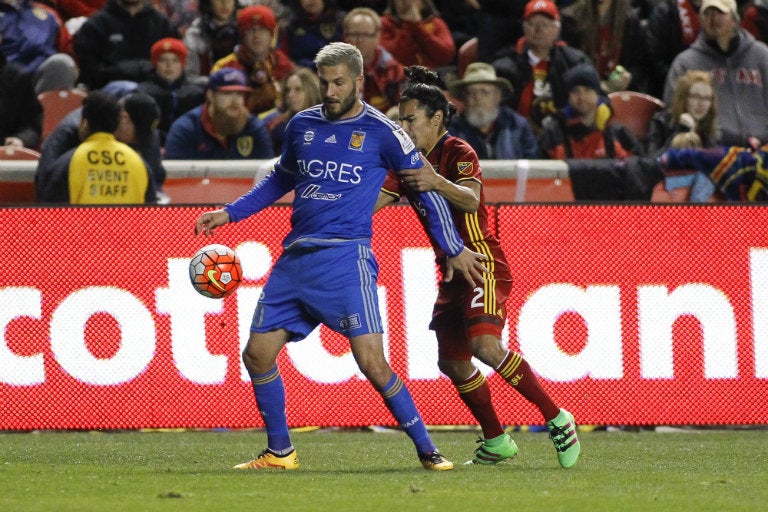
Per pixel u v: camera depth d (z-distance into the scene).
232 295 27.09
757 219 27.56
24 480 18.14
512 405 27.36
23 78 36.09
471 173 20.53
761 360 27.56
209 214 20.39
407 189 20.55
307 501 15.54
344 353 27.30
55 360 27.08
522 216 27.17
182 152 33.84
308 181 19.58
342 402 27.25
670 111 35.66
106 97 29.42
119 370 27.14
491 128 34.62
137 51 39.31
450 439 26.95
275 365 20.17
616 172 30.73
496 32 39.56
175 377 27.20
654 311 27.36
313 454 23.53
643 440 26.94
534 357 27.17
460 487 17.30
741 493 16.81
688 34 40.91
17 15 40.06
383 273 27.12
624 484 17.94
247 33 36.72
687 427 29.19
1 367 27.05
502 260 21.19
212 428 27.25
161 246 27.06
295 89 34.56
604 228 27.31
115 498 15.87
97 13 39.25
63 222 27.05
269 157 34.03
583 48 40.22
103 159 29.42
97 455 22.92
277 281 19.81
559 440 20.80
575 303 27.27
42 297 27.05
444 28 41.12
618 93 38.00
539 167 30.52
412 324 27.17
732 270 27.52
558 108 36.66
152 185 29.89
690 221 27.44
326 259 19.36
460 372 21.22
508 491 16.81
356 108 19.56
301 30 40.09
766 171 31.50
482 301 20.58
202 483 17.70
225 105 33.22
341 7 43.97
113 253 27.06
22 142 36.00
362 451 24.20
